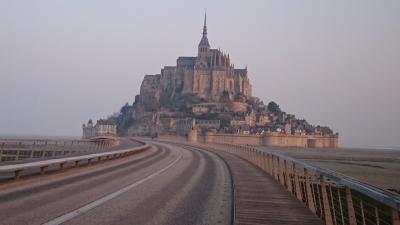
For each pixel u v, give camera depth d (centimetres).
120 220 1123
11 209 1188
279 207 1362
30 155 6278
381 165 15012
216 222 1177
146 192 1720
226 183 2241
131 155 4562
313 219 1168
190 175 2606
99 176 2281
